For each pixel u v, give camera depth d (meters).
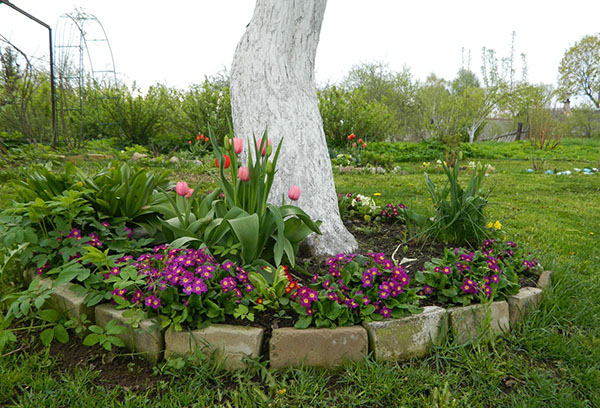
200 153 10.81
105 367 1.78
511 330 2.17
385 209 3.74
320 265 2.57
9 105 7.89
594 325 2.23
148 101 12.00
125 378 1.71
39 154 6.84
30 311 2.07
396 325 1.86
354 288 1.99
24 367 1.70
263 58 2.87
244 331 1.76
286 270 2.28
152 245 2.58
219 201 2.39
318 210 2.82
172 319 1.80
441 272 2.15
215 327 1.79
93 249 1.90
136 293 1.83
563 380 1.80
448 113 21.12
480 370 1.79
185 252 1.99
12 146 7.56
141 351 1.83
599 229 4.45
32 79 7.89
